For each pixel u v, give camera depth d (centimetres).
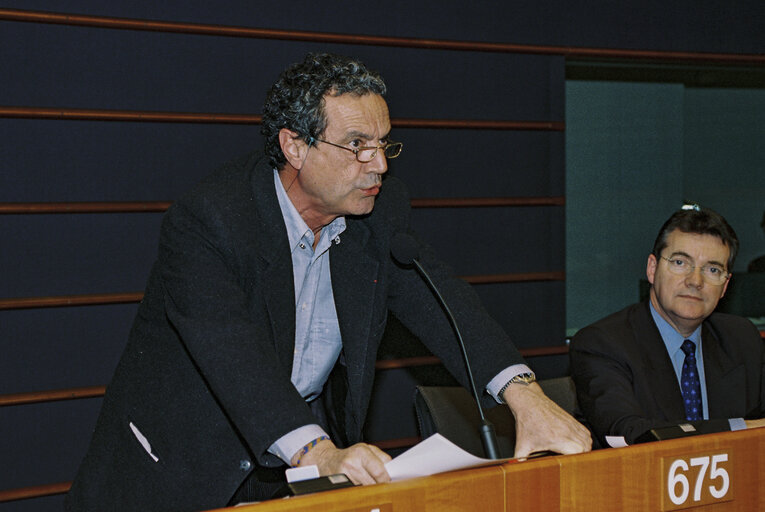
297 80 156
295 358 178
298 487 116
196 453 157
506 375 160
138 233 331
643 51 406
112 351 329
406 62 368
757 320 431
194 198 155
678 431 143
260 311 158
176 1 329
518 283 395
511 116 390
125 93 324
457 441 197
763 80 459
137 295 329
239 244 153
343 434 190
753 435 141
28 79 310
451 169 380
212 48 336
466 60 379
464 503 121
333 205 160
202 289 146
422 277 176
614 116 454
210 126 338
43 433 318
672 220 212
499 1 380
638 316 218
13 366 314
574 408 214
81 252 323
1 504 311
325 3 352
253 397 135
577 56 399
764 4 428
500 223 391
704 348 219
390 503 116
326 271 177
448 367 172
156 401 161
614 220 457
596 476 129
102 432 171
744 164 487
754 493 141
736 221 488
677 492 135
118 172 326
